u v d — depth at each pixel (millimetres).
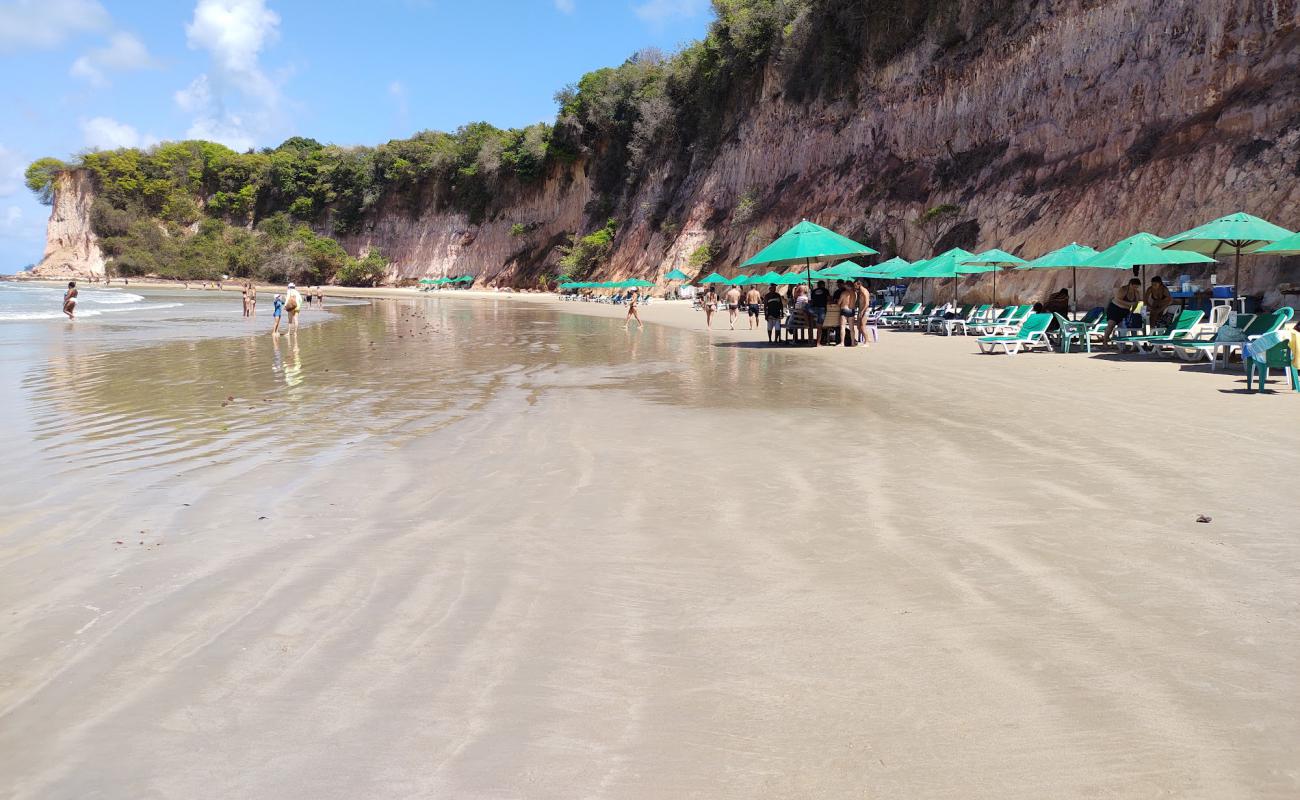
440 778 2730
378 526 5621
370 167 122812
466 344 23188
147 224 141750
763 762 2791
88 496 6496
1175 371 14469
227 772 2775
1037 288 29656
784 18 56062
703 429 9297
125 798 2646
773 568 4664
